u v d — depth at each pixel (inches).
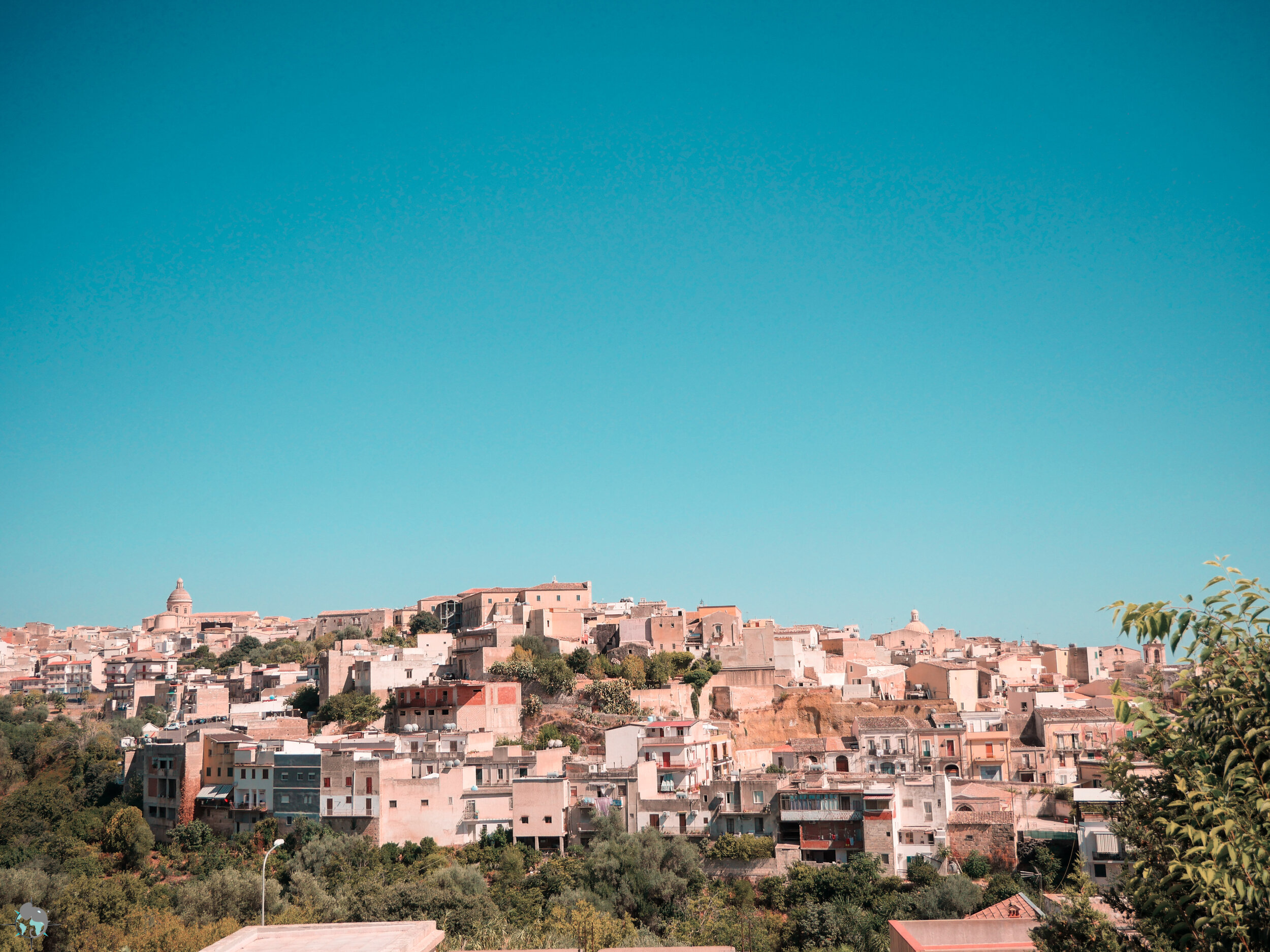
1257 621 1098.7
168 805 5826.8
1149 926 1153.4
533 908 4298.7
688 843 4842.5
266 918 4074.8
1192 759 1097.4
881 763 6127.0
